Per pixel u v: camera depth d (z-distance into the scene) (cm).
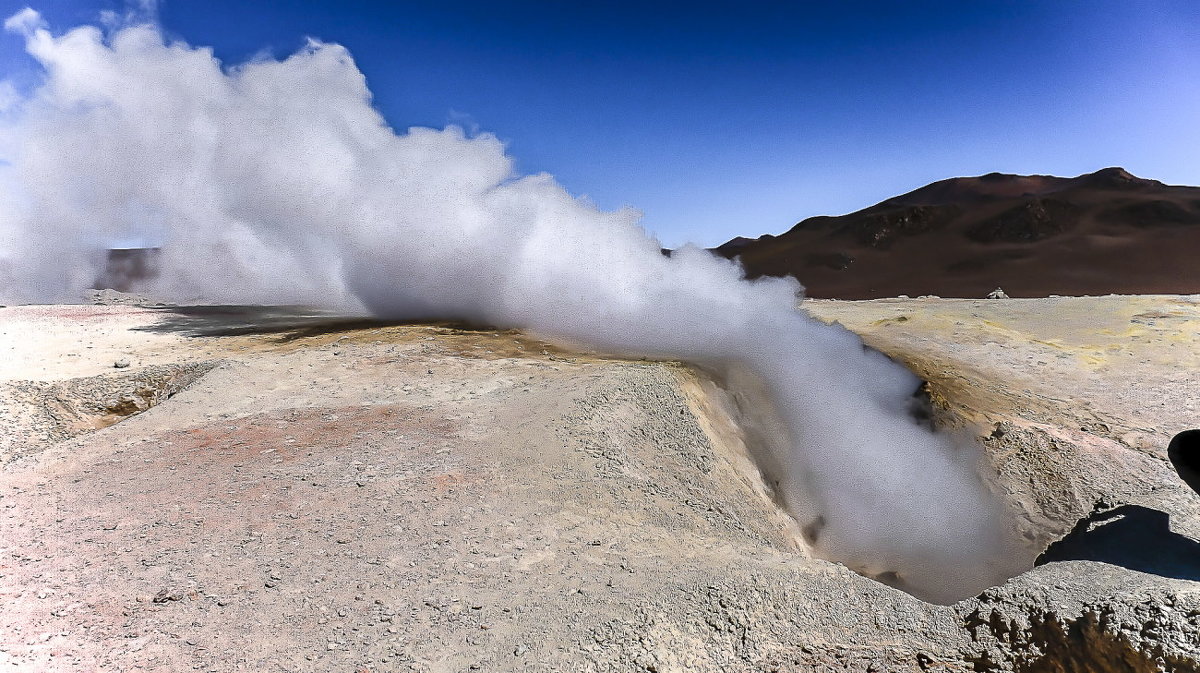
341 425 706
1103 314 1455
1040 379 1101
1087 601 353
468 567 423
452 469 582
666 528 510
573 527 490
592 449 619
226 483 560
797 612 384
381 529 473
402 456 614
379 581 402
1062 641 341
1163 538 489
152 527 477
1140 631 318
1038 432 870
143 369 950
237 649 330
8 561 424
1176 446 448
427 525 481
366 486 548
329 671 315
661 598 382
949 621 379
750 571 425
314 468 589
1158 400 979
